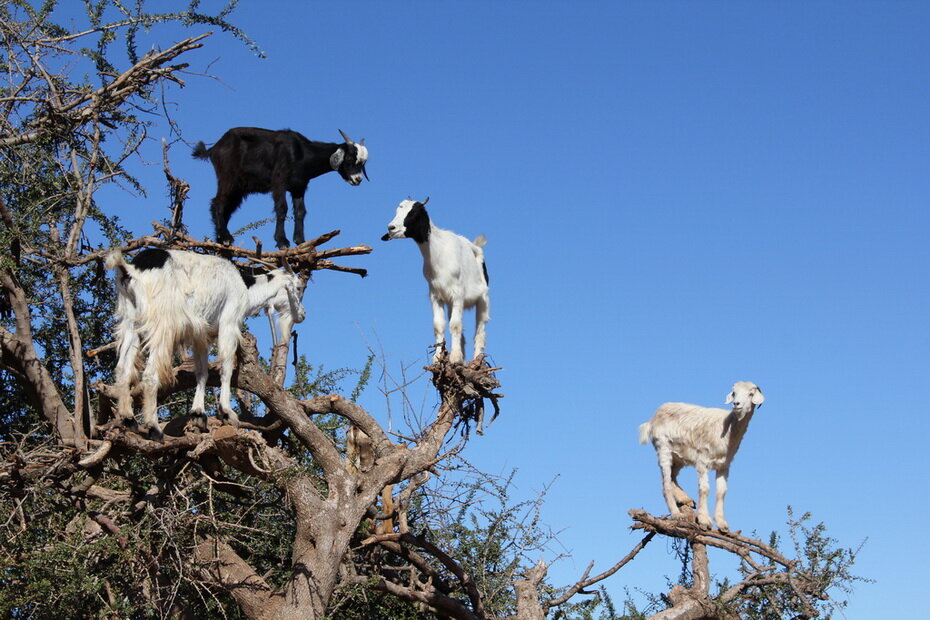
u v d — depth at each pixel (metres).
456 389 11.06
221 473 10.05
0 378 11.47
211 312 9.45
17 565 8.14
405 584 11.55
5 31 10.16
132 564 8.78
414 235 11.63
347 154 11.91
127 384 8.88
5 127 10.23
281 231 11.34
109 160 10.45
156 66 10.28
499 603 11.41
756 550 11.99
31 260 10.19
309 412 10.82
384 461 10.48
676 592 11.76
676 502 13.34
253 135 11.62
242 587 9.52
